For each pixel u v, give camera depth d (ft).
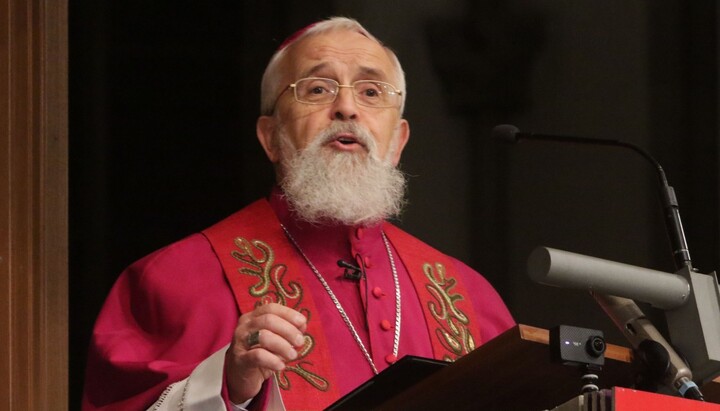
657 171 38.32
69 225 58.90
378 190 48.62
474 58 70.38
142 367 41.98
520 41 70.74
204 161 62.03
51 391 46.75
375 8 68.80
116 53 61.11
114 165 60.29
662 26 69.67
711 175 67.72
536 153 69.77
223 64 63.05
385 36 69.05
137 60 61.46
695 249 67.41
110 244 59.62
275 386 37.58
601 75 70.18
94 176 59.72
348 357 46.24
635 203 69.15
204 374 37.63
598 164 69.67
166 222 60.95
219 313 45.62
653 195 68.95
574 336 29.81
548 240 69.41
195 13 62.85
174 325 45.11
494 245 69.36
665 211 36.73
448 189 69.26
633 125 69.51
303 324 35.24
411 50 69.67
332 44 49.98
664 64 69.51
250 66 63.52
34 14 48.49
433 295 50.06
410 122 69.26
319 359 45.65
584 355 29.84
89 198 59.47
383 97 49.80
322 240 49.32
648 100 69.46
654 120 69.26
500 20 70.90
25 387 46.21
